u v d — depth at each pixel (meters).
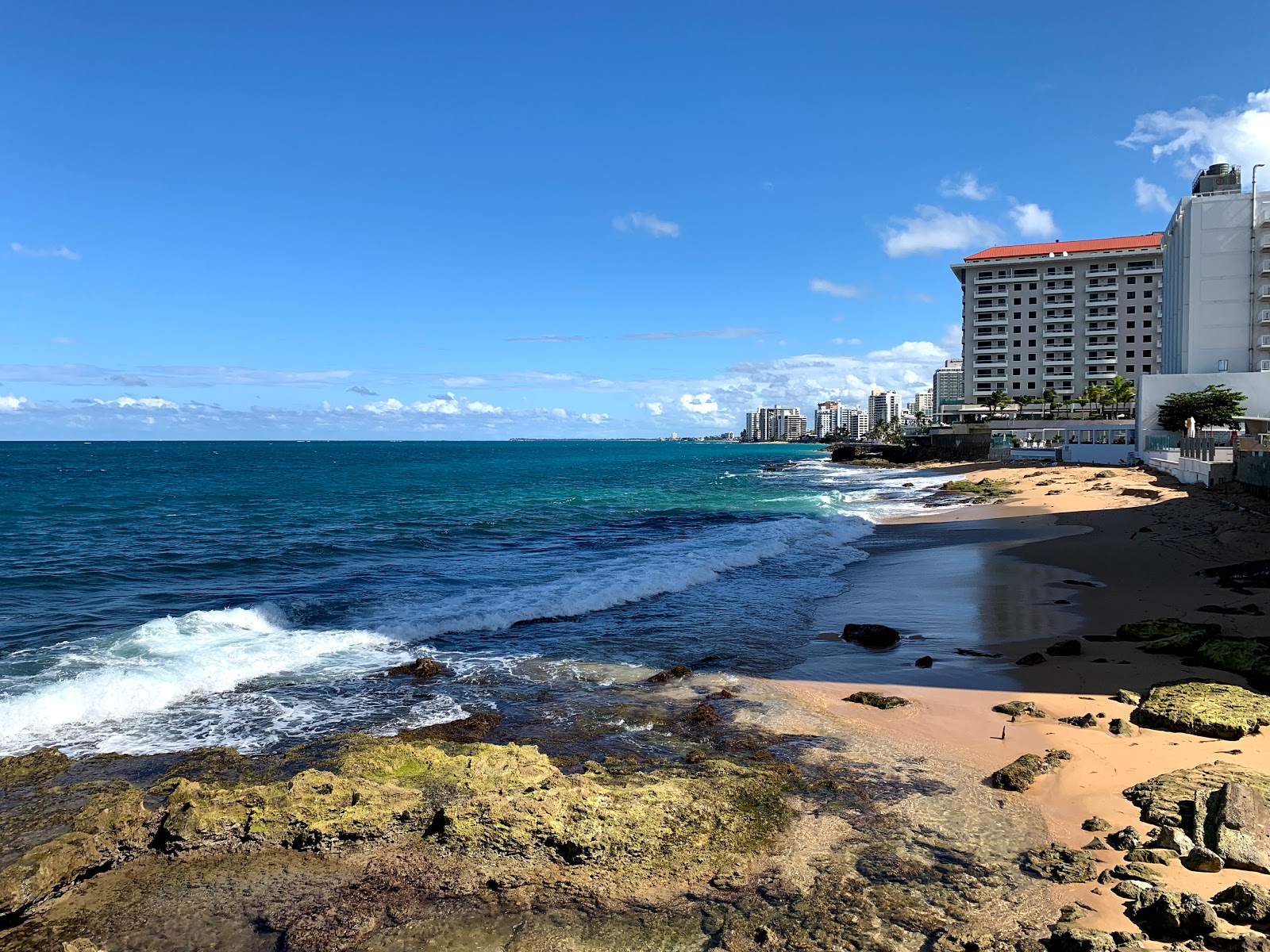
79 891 6.20
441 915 5.86
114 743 9.24
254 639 13.97
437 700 10.85
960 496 45.22
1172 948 5.10
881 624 15.08
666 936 5.52
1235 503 27.41
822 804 7.40
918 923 5.52
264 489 57.03
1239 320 68.19
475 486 63.59
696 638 14.23
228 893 6.17
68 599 18.00
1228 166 75.75
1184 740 8.67
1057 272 113.88
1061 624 14.59
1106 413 99.50
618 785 7.49
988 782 7.88
